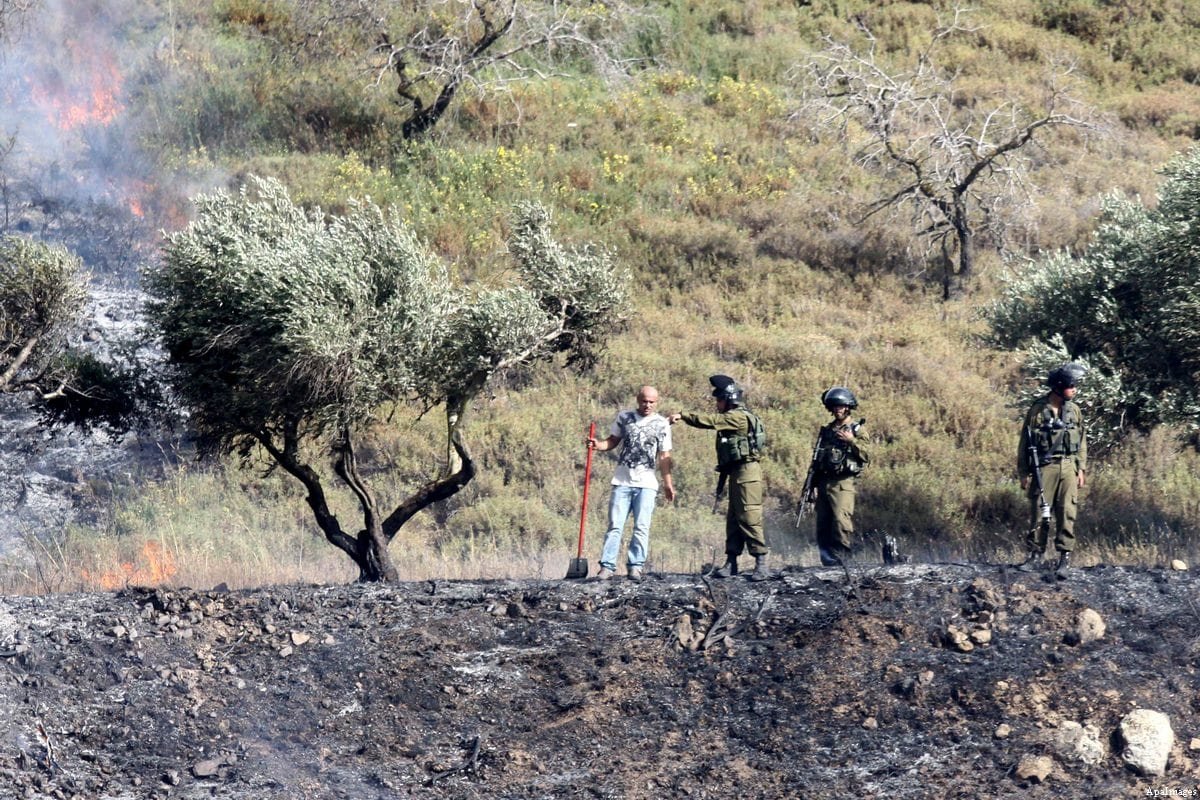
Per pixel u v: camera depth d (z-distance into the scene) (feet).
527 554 43.14
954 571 26.84
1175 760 19.51
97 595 27.27
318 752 21.86
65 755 21.39
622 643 24.98
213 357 30.53
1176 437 48.19
